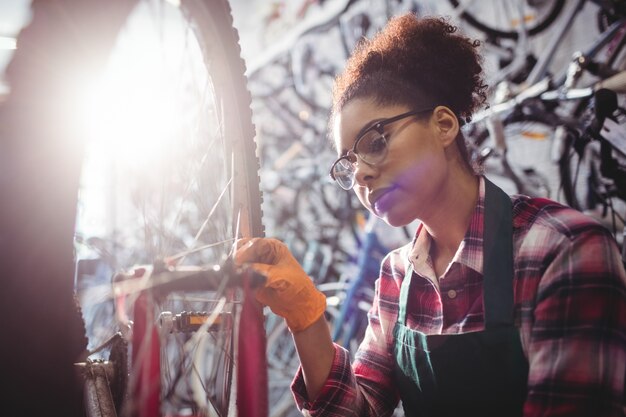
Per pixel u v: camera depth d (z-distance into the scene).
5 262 0.51
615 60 1.95
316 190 3.56
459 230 0.83
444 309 0.81
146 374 0.51
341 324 2.38
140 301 0.53
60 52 0.52
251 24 4.40
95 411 0.68
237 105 0.84
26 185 0.51
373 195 0.78
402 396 0.88
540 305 0.71
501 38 2.54
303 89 3.81
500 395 0.74
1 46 0.53
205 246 0.73
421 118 0.78
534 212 0.78
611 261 0.69
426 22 0.86
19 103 0.51
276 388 2.77
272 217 3.93
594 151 2.11
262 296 0.76
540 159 2.31
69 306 0.55
